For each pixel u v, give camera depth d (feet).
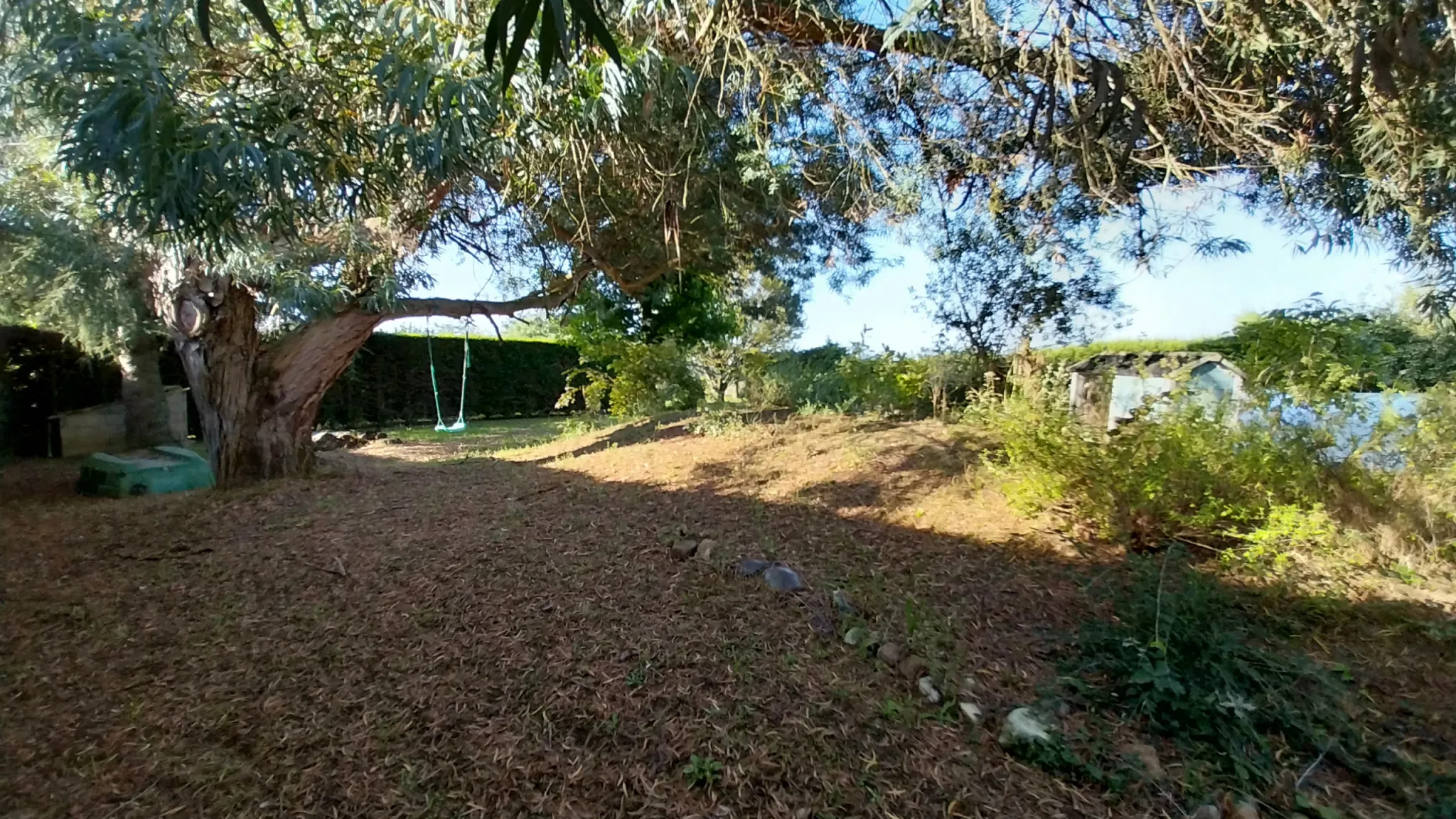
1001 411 15.55
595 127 12.48
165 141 7.29
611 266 22.66
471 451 33.24
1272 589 9.64
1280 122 11.78
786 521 13.87
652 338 33.50
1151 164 12.68
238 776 6.79
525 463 23.91
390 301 18.76
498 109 10.18
